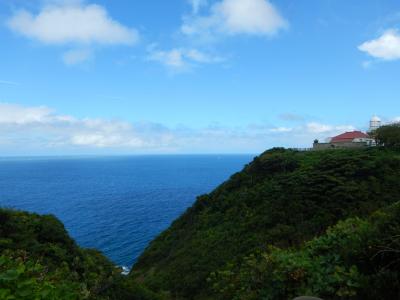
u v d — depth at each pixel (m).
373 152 44.09
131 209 105.94
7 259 7.15
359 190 29.78
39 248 13.88
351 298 6.49
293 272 7.18
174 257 35.59
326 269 7.12
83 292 8.73
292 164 43.91
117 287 14.34
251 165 50.75
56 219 18.02
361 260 7.10
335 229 8.71
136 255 57.62
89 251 18.47
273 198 35.31
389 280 6.25
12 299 4.81
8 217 15.48
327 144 69.94
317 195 30.70
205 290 23.48
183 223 47.69
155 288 28.75
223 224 37.22
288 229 26.88
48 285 5.82
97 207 109.38
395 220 7.46
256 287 7.67
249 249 26.30
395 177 32.41
